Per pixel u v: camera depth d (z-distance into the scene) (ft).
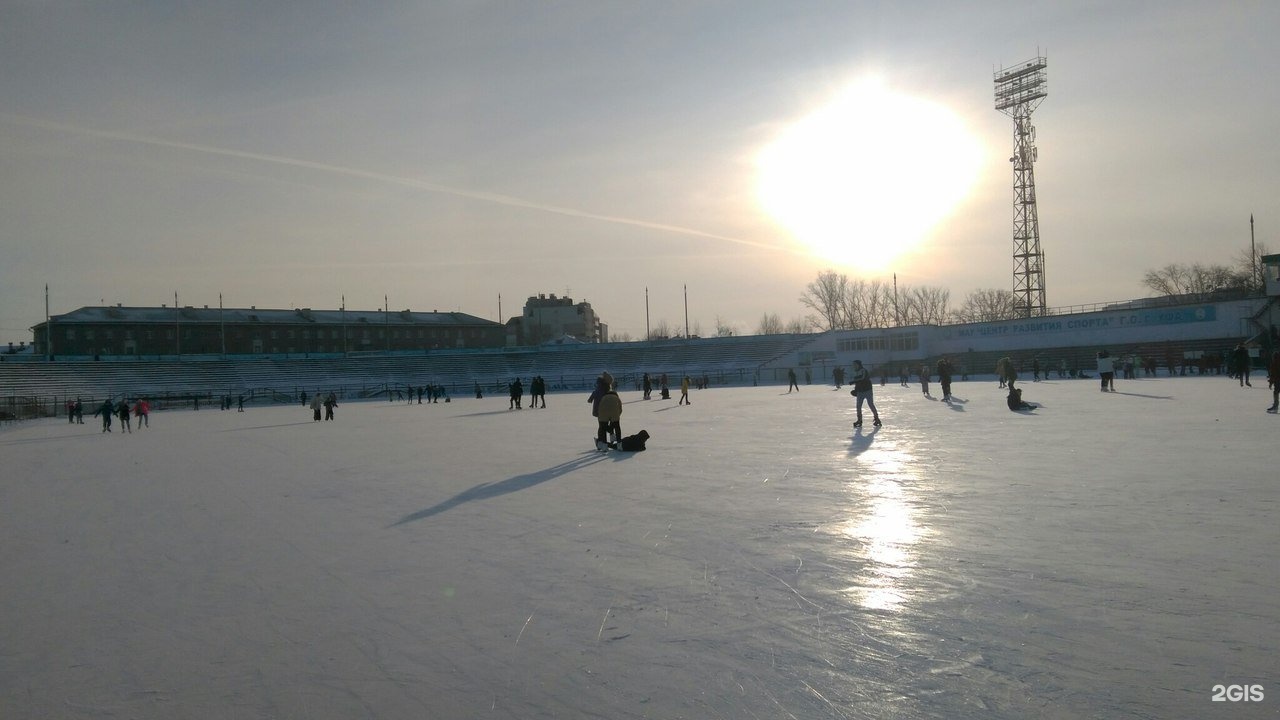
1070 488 33.42
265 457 67.92
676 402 147.13
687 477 42.75
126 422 132.87
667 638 17.49
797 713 13.61
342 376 315.58
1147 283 359.25
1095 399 95.86
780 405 120.16
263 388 291.79
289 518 35.40
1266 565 20.67
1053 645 15.97
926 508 30.68
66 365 271.08
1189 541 23.48
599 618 19.06
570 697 14.64
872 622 17.90
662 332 552.00
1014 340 257.75
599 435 59.72
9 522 37.63
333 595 22.00
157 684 16.07
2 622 20.75
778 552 24.68
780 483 39.01
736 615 18.84
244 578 24.45
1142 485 33.19
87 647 18.49
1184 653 15.25
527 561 24.99
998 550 23.56
